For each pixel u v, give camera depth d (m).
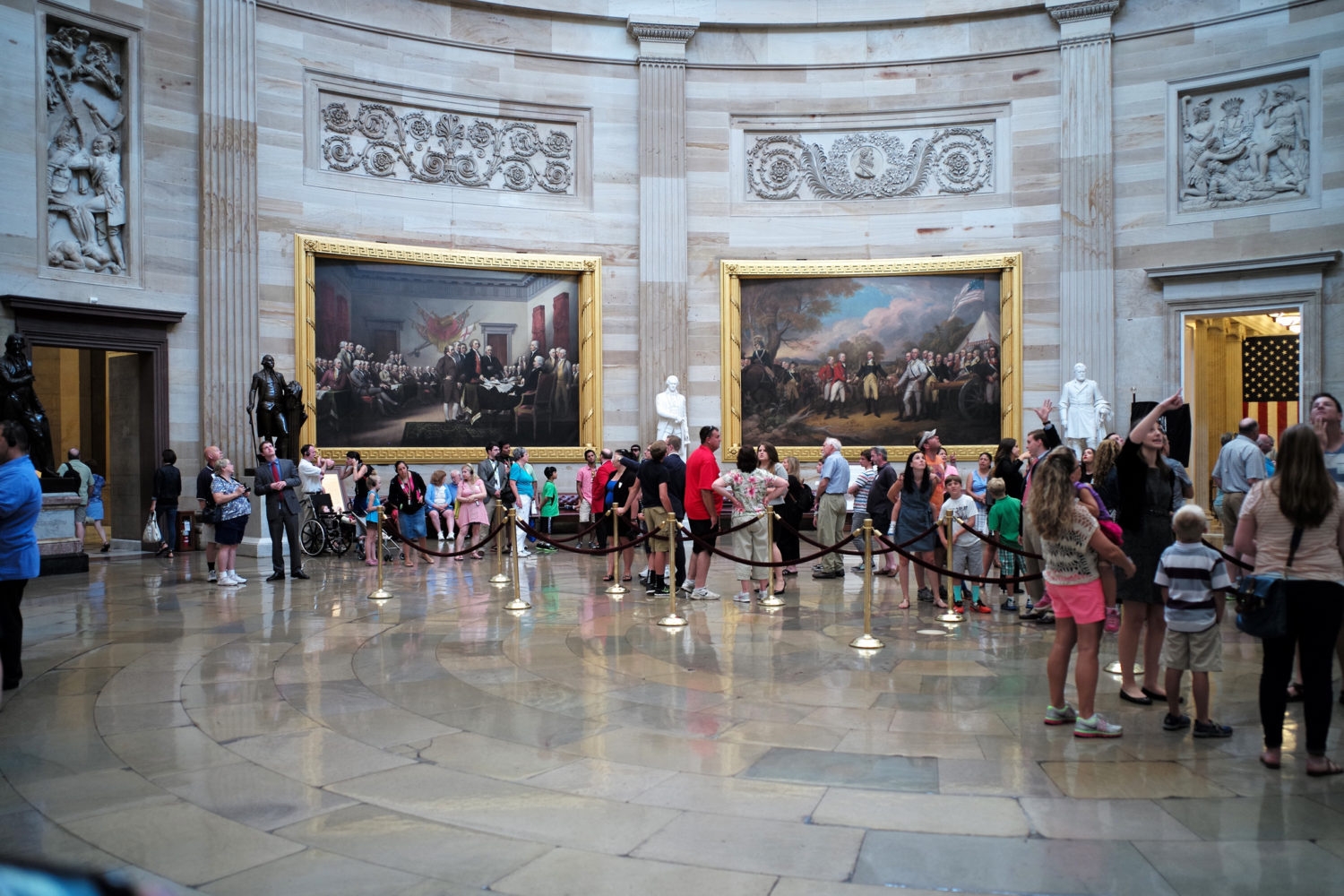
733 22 20.25
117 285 15.95
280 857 4.19
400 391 18.75
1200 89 18.61
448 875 4.01
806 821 4.60
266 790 5.02
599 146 20.17
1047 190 19.69
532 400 19.73
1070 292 19.31
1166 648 5.98
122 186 16.19
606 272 20.19
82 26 15.62
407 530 14.83
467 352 19.30
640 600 11.38
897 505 10.72
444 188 19.31
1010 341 19.69
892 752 5.65
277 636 9.12
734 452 20.27
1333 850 4.22
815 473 20.09
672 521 9.82
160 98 16.50
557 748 5.74
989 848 4.27
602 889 3.88
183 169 16.73
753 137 20.64
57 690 7.09
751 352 20.48
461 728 6.16
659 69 20.08
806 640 8.95
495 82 19.59
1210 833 4.41
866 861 4.14
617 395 20.20
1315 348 17.42
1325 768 5.15
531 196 19.91
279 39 17.69
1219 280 18.28
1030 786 5.05
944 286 20.14
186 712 6.50
